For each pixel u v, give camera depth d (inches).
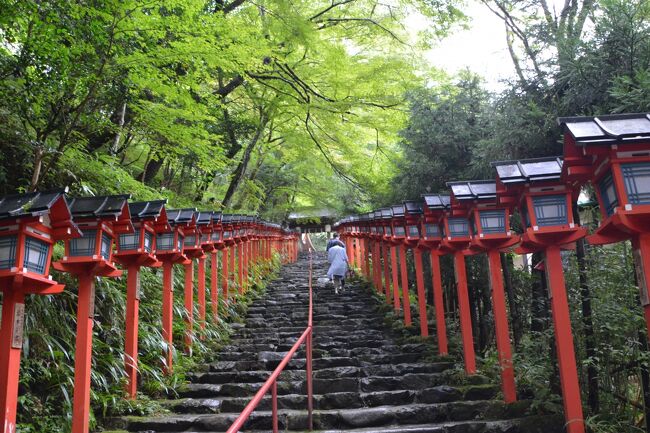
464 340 241.8
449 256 380.5
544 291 220.2
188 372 263.3
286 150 602.9
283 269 698.2
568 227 163.5
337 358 278.4
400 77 384.5
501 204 198.8
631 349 185.2
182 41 254.2
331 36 420.8
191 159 415.8
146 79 245.1
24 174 247.0
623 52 197.9
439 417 207.0
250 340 330.0
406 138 388.5
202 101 348.2
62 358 198.2
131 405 209.5
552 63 233.1
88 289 162.7
